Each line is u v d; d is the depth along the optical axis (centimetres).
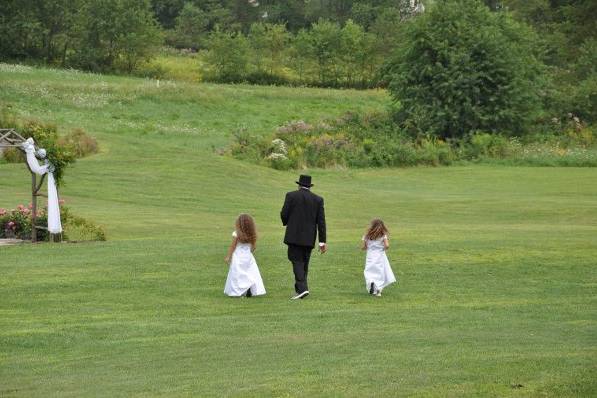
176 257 4150
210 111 14425
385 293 3416
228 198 7488
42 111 12612
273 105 15500
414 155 11138
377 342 2406
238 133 11656
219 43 19425
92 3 19362
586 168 11000
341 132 11825
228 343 2491
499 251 4328
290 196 3191
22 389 2023
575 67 16850
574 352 2183
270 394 1836
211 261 4056
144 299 3275
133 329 2745
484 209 7306
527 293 3425
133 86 14812
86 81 15925
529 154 11919
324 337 2523
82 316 2981
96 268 3875
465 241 4653
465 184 9450
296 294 3269
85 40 19412
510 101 13175
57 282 3562
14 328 2789
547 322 2773
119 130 12156
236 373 2073
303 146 10869
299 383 1922
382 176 10031
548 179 9756
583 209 7194
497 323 2753
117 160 8694
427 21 13588
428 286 3566
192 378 2045
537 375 1911
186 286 3519
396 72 13775
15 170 7869
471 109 13012
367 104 16338
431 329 2652
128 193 7344
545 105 14725
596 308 3078
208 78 19438
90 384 2042
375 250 3359
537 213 7038
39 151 4997
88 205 6694
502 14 14525
